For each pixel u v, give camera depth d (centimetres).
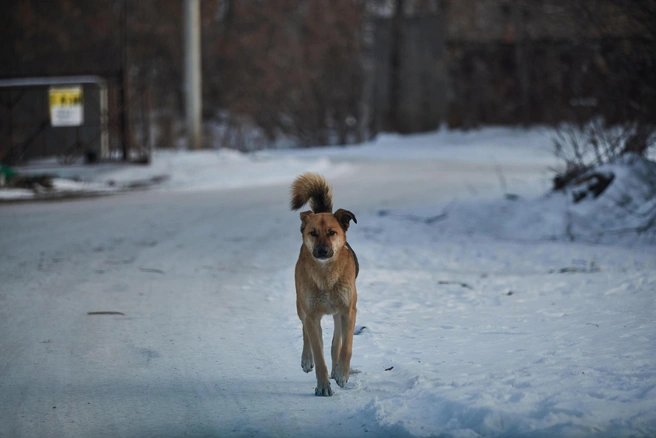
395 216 1933
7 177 2606
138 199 2353
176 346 848
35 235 1622
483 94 5172
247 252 1452
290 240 1595
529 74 4847
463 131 5128
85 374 750
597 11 1939
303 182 772
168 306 1032
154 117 5644
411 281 1209
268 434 595
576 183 1872
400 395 643
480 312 989
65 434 600
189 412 647
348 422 614
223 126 6353
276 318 970
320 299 690
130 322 948
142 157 3366
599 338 793
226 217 1930
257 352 827
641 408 557
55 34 5803
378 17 5766
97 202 2266
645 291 1028
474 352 779
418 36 5553
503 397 600
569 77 2314
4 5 5488
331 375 707
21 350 830
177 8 5925
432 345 823
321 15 6169
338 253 690
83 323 943
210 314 989
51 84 3141
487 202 2066
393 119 5625
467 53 5184
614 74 1914
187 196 2448
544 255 1455
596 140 1981
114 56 5806
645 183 1770
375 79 5791
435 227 1811
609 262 1356
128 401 675
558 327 871
